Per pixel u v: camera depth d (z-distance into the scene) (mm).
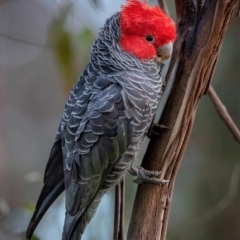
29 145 15914
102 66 6969
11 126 15820
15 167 15305
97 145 6523
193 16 5969
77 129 6641
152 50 6855
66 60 8234
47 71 15859
